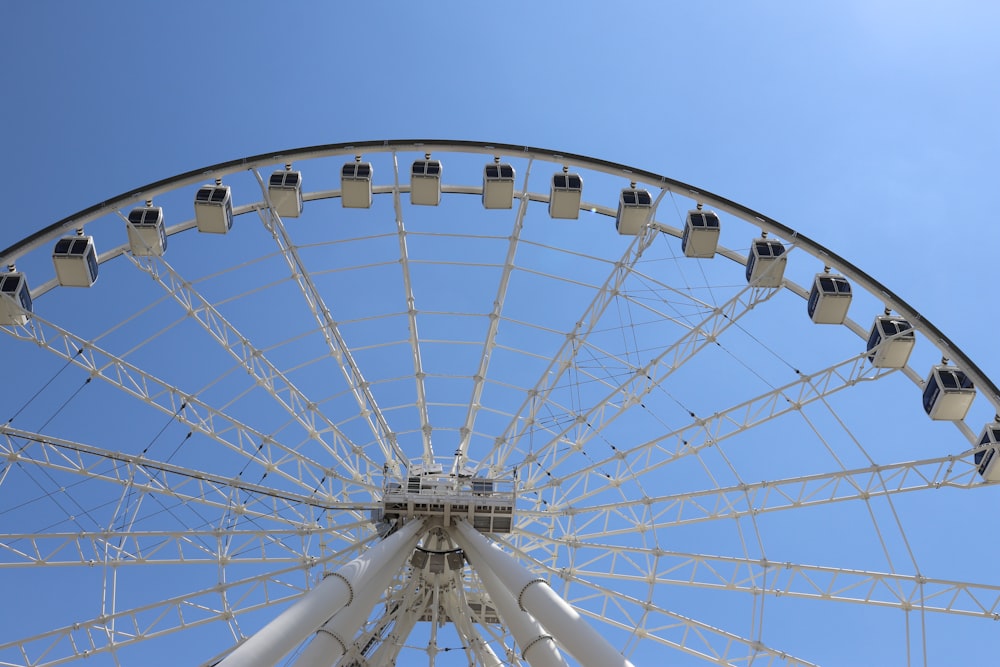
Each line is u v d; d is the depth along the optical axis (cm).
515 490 3097
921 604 2830
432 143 2989
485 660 3184
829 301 3112
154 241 3061
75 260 2955
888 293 2852
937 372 2948
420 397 3425
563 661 2614
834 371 3012
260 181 2966
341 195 3272
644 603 3006
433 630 3127
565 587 3084
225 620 2908
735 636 2966
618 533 3166
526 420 3244
